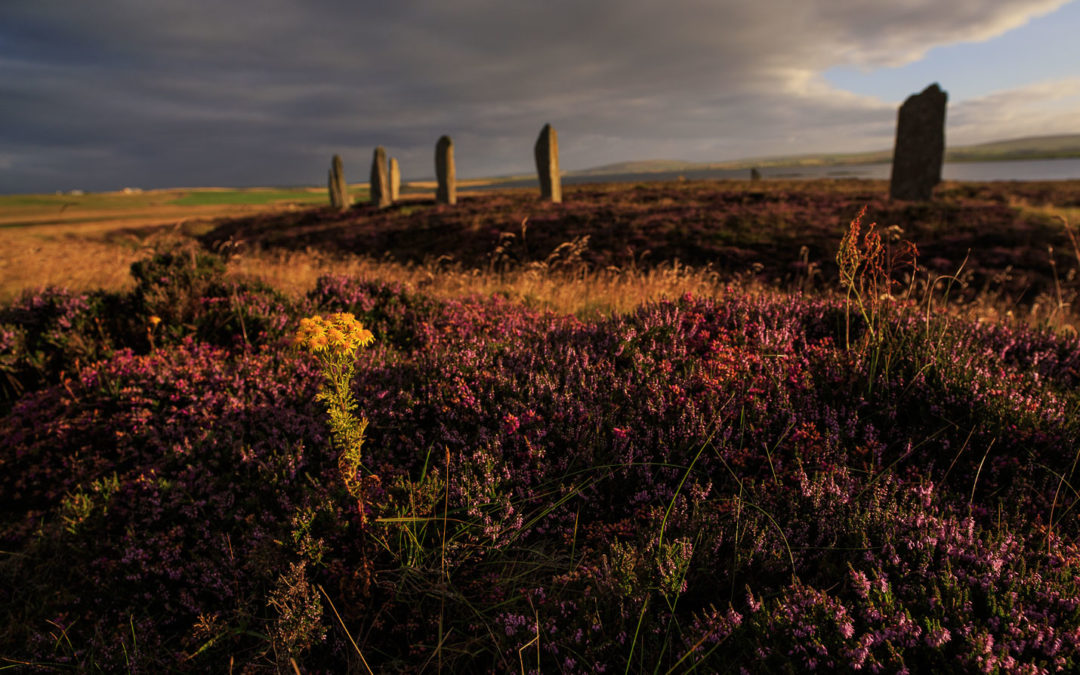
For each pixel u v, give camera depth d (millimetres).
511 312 6113
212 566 2635
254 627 2500
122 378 4270
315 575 2611
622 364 4066
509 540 2633
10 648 2498
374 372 3988
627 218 21469
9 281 9336
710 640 1983
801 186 37156
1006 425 3049
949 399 3256
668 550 2223
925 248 15258
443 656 2254
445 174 33812
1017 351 4340
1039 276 12422
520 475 2979
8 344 5219
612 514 2887
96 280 9484
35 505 3473
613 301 7391
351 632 2434
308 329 2322
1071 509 2598
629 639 2074
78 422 3824
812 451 2957
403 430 3408
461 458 3023
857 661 1781
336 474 3047
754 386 3475
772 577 2361
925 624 1906
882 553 2301
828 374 3580
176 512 2982
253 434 3490
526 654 2096
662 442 3061
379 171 38656
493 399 3514
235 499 3076
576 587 2391
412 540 2615
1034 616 1918
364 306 6238
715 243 17047
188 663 2334
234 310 5695
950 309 5375
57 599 2680
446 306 6270
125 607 2625
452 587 2471
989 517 2609
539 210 25672
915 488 2662
